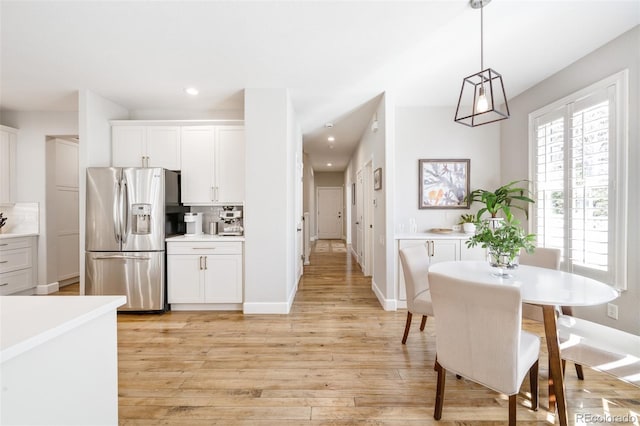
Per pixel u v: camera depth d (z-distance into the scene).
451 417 1.64
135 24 2.12
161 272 3.28
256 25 2.15
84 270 3.27
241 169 3.65
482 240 2.05
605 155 2.41
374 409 1.71
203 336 2.70
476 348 1.44
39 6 1.92
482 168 3.95
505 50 2.53
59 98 3.53
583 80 2.65
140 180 3.26
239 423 1.60
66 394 0.82
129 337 2.68
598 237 2.46
